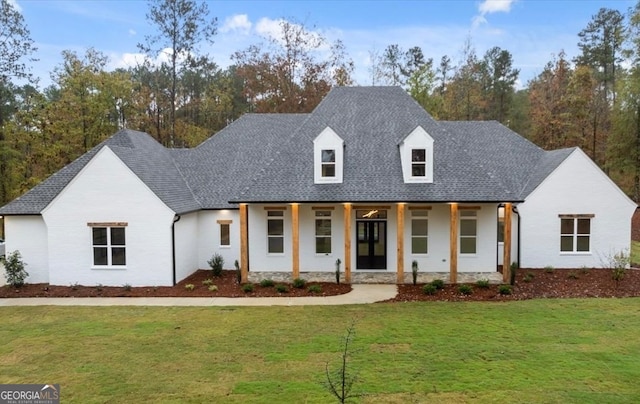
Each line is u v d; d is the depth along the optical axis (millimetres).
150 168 19000
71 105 32469
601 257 19578
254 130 23359
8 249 18047
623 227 19391
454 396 8016
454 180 17766
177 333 11820
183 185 20625
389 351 10281
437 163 18547
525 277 17672
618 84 34344
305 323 12570
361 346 10625
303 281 16953
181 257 18188
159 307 14531
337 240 19281
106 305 14828
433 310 13805
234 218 20141
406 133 19812
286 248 19609
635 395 8023
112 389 8500
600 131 40875
